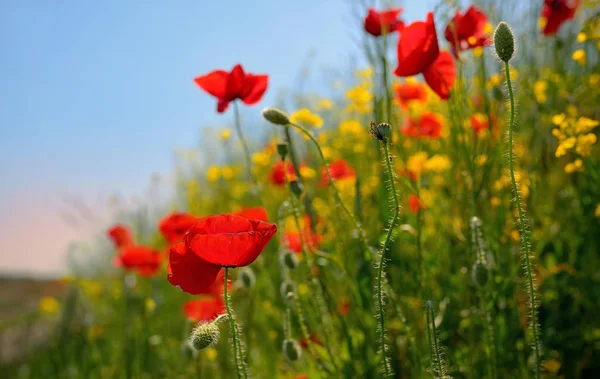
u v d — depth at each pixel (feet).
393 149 10.19
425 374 7.59
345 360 9.38
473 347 9.08
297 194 8.56
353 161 14.88
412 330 9.41
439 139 12.26
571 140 9.20
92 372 15.43
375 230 10.84
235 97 9.84
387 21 10.18
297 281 11.25
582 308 10.44
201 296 16.33
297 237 10.24
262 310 12.15
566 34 12.60
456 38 9.09
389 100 9.58
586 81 10.91
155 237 20.22
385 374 5.98
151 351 14.52
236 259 5.49
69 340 17.38
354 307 10.39
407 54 8.02
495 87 9.69
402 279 10.38
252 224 5.85
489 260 8.73
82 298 18.63
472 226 7.88
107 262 19.72
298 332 10.98
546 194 11.39
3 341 21.25
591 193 10.32
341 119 17.58
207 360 12.57
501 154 9.62
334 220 10.98
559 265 10.39
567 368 9.81
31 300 26.40
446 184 11.66
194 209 20.20
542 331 9.82
